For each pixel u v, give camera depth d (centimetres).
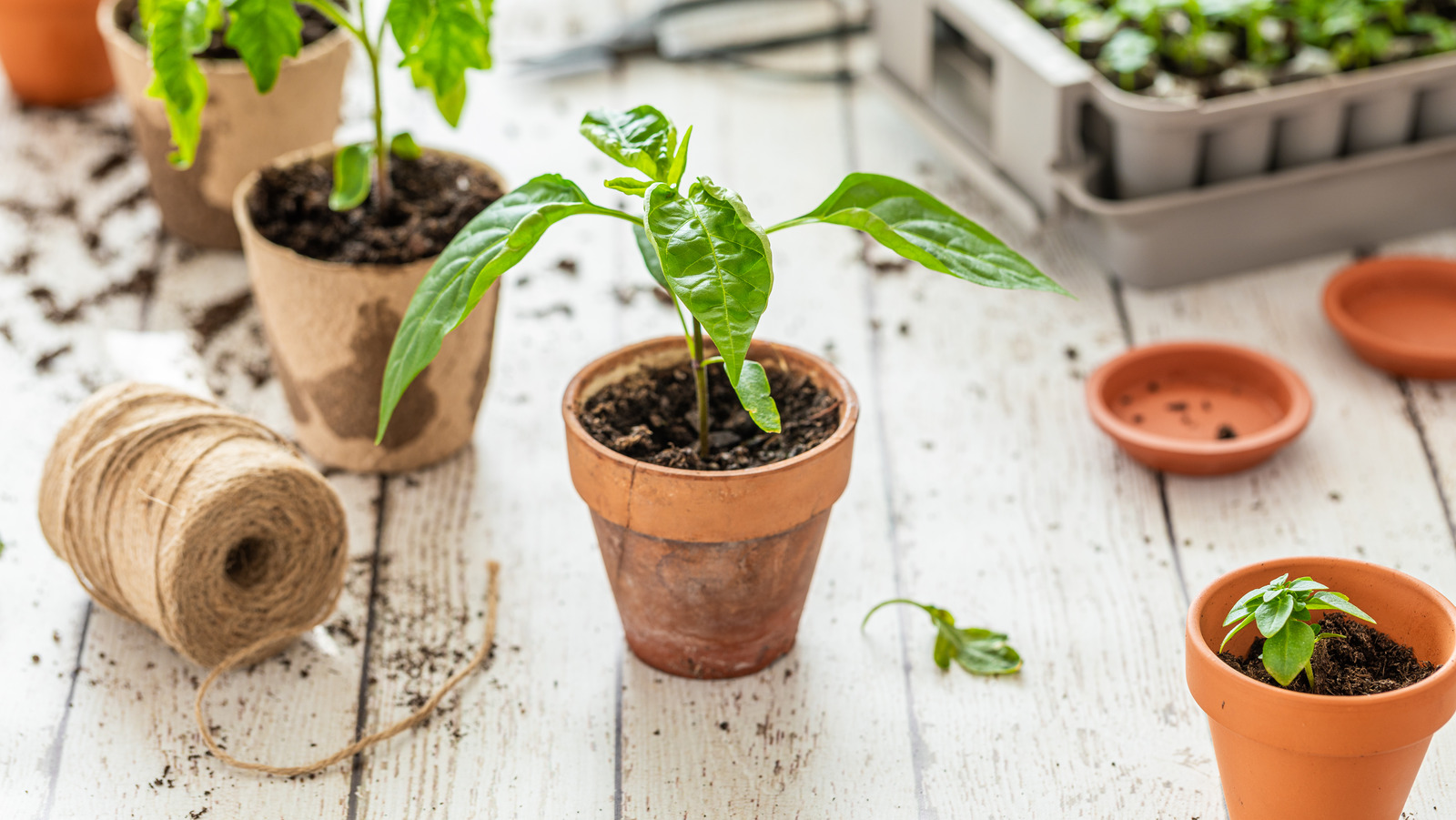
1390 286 106
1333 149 107
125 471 87
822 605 93
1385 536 94
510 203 82
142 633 92
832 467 84
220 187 109
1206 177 107
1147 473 98
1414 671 80
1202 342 102
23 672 90
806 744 87
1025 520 96
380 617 92
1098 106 105
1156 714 88
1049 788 85
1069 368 104
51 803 85
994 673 89
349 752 86
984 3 111
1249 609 79
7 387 102
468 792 86
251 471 87
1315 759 78
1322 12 110
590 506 86
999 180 111
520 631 92
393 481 98
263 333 107
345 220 97
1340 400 102
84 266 111
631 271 111
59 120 122
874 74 121
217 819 85
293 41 92
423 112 123
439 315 80
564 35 130
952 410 102
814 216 81
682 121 122
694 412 89
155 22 90
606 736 88
